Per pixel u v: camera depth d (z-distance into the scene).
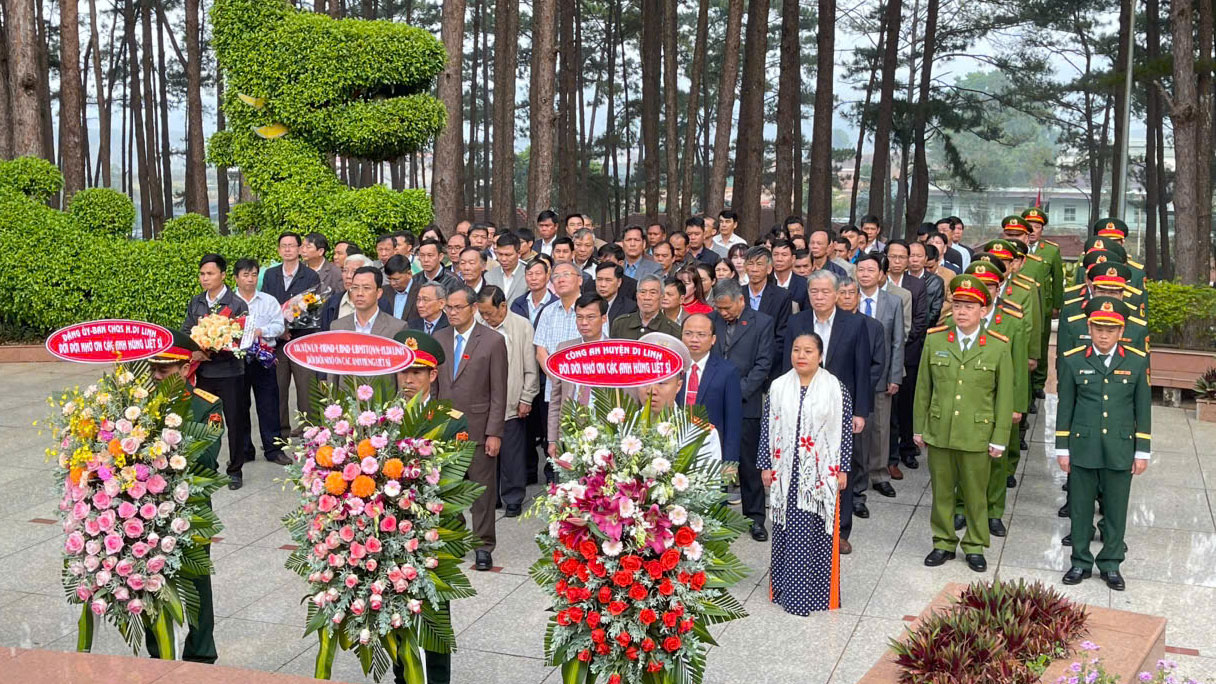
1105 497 7.09
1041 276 11.47
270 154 16.33
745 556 7.74
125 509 5.02
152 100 41.06
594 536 4.50
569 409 4.84
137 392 5.14
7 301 15.92
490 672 5.74
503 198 30.84
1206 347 13.27
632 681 4.54
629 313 8.76
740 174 34.19
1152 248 38.59
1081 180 76.62
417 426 4.89
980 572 7.35
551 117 21.11
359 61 16.20
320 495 4.79
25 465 9.90
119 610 5.18
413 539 4.80
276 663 5.85
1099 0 42.59
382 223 16.08
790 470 6.61
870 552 7.75
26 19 18.53
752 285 9.52
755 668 5.82
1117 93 38.72
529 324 8.41
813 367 6.61
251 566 7.36
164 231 17.08
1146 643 5.07
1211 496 9.14
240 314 9.41
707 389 7.12
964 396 7.32
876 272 9.04
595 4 53.38
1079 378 7.11
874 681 4.77
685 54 57.94
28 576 7.13
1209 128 26.62
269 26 16.28
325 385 4.98
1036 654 4.87
